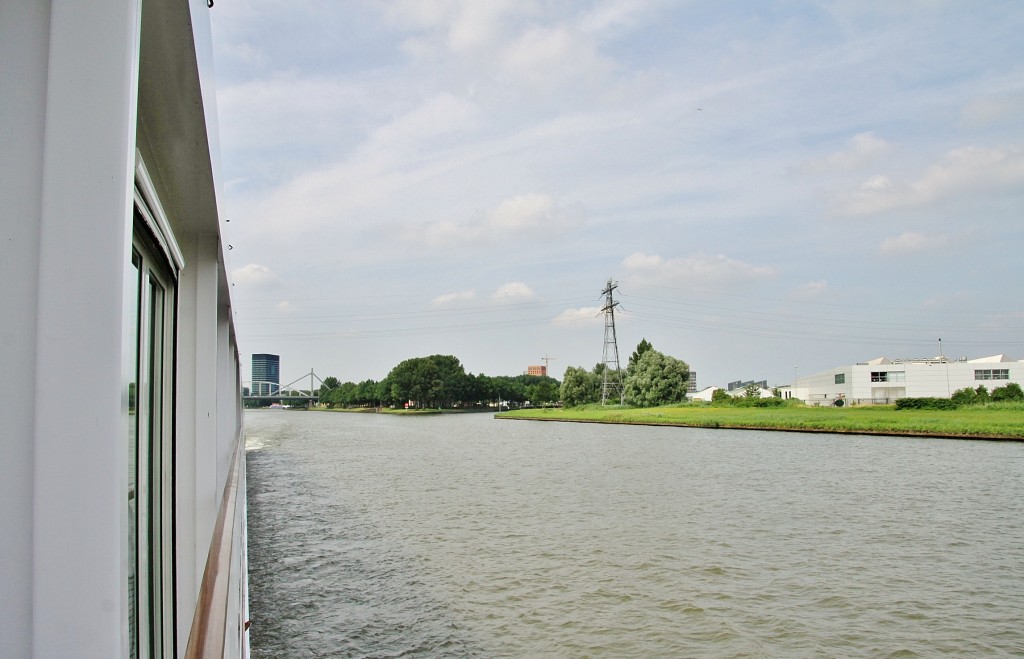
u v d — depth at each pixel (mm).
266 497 19969
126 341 824
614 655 8094
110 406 802
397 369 130750
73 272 800
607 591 10383
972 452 34344
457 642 8391
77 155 812
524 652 8188
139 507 1890
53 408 787
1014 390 58500
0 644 774
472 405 131875
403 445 42938
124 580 886
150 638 2213
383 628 8805
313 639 8445
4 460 776
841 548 13367
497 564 11906
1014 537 14500
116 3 836
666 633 8758
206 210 2885
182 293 3637
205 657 1425
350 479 24500
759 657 8109
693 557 12500
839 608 9773
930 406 59469
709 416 66000
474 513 17094
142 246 1866
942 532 15023
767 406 76812
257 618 9141
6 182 798
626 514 17047
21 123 807
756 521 16172
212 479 3719
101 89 826
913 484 22906
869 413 59750
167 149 2006
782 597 10250
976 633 8898
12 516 776
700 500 19328
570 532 14750
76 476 790
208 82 1778
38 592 778
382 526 15383
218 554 2400
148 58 1390
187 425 3682
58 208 803
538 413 93812
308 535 14375
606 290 92875
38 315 790
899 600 10148
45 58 819
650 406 86938
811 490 21469
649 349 101625
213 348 3678
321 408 168750
